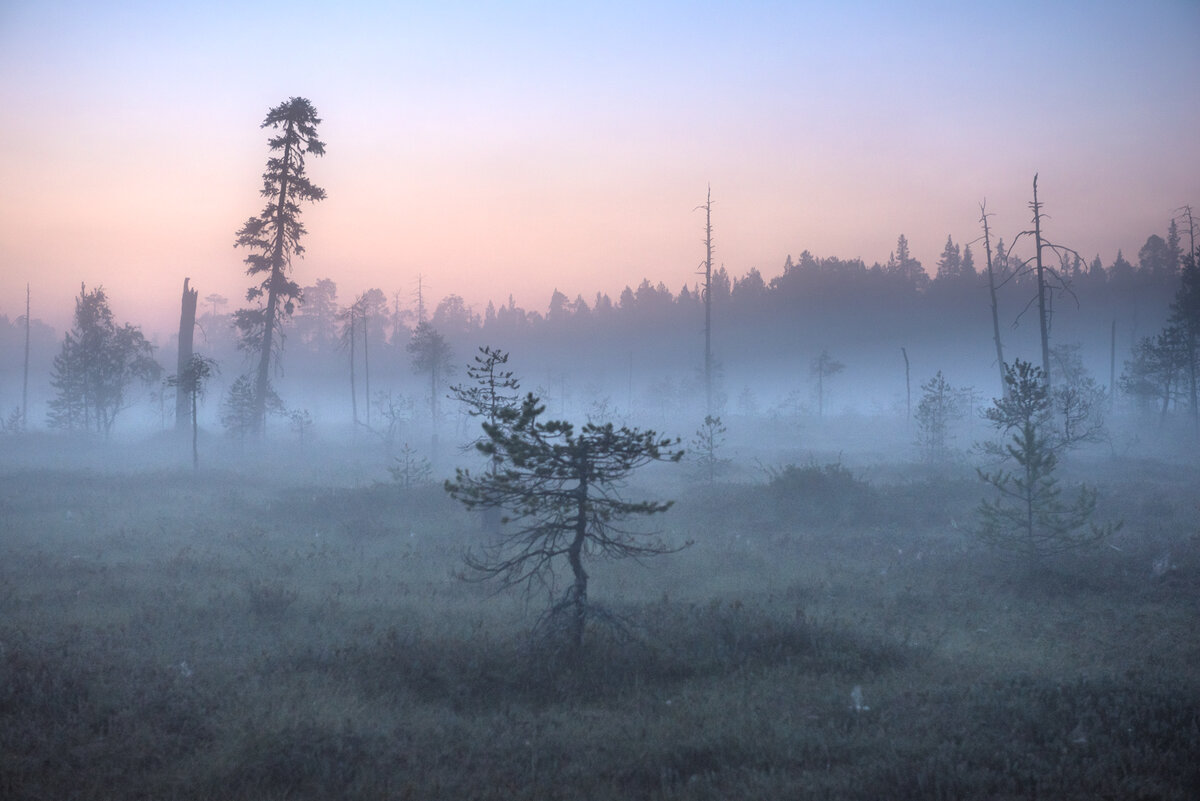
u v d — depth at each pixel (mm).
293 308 43594
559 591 12859
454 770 6238
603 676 8469
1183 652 9617
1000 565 14320
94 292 47000
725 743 6680
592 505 9156
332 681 8047
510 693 8078
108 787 5801
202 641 9477
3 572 13312
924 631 10773
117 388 46969
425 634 9773
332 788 5883
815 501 21047
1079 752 6445
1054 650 9805
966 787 5797
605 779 6066
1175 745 6516
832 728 7047
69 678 7559
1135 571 13828
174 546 16406
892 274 174500
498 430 8883
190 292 45719
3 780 5676
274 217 41406
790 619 10469
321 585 13109
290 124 41594
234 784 5898
